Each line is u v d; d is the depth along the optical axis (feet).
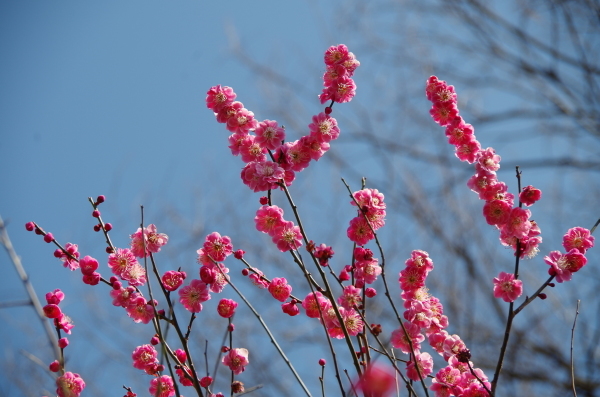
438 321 6.48
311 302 6.44
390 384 5.96
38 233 6.41
